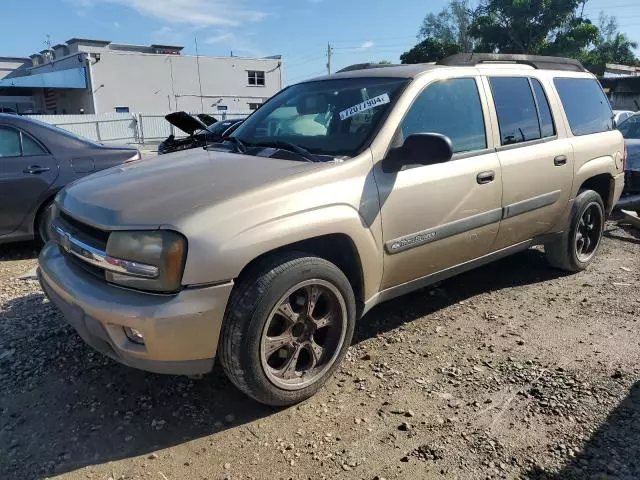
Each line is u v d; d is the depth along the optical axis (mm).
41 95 48969
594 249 5469
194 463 2654
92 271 2924
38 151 6023
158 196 2895
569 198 4887
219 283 2682
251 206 2801
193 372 2793
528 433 2842
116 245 2715
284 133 3910
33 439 2828
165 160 3664
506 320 4230
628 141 8156
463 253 4000
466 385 3297
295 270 2893
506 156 4160
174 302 2609
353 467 2615
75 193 3266
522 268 5441
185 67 46312
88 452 2732
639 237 6703
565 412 3012
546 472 2559
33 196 5930
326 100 3973
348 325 3256
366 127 3512
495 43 42500
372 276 3373
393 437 2828
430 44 40656
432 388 3270
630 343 3824
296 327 3062
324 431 2883
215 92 48188
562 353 3688
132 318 2613
